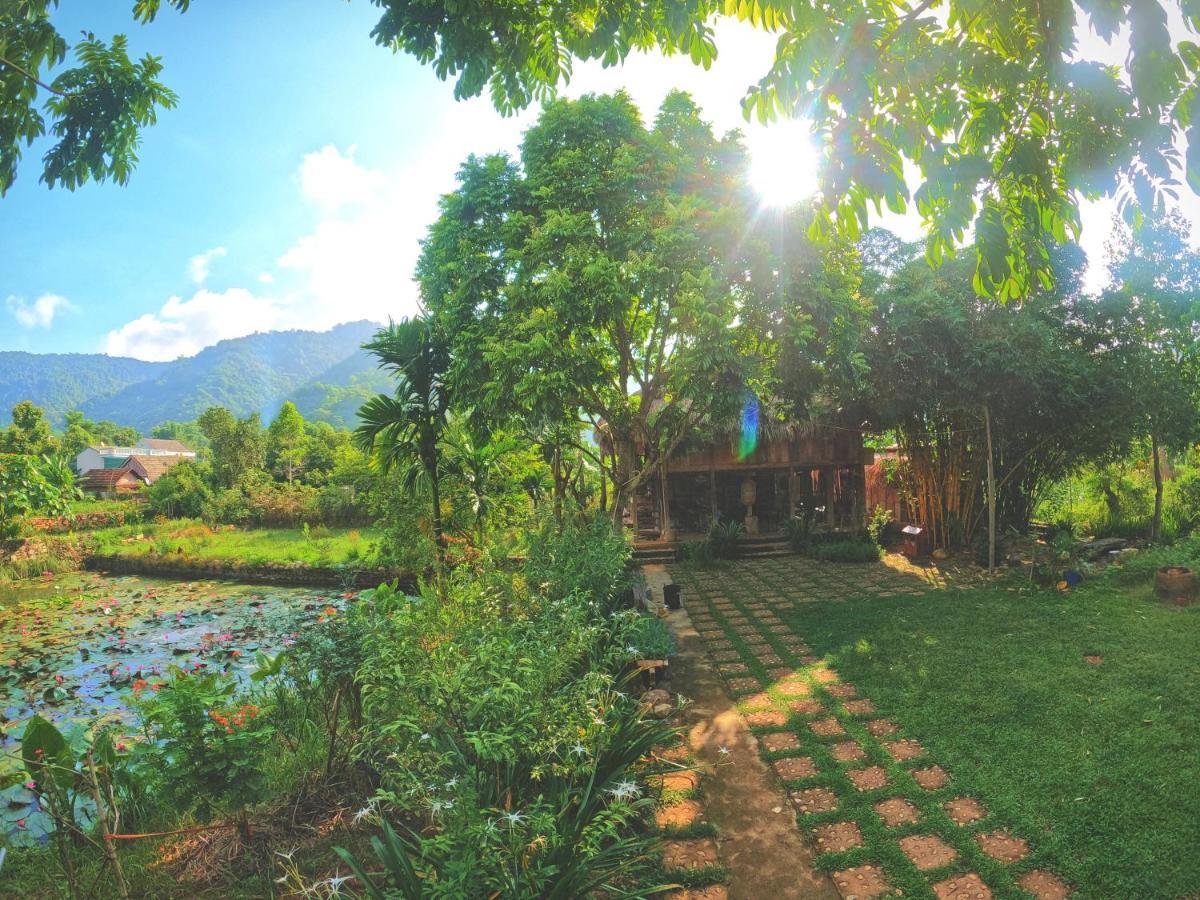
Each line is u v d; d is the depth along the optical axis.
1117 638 6.77
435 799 2.62
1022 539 12.53
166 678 8.16
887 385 11.12
